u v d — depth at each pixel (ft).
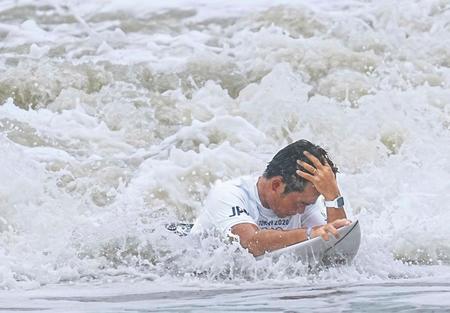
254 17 164.96
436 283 69.15
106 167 115.44
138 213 87.97
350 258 73.51
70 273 75.72
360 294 62.95
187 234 79.25
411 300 59.36
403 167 113.19
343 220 72.08
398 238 83.30
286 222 75.56
